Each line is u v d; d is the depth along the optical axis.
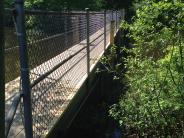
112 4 37.22
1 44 2.09
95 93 10.55
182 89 5.75
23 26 2.99
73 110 6.21
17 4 2.95
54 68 4.72
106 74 12.51
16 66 5.11
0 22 2.07
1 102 2.15
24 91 3.13
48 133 4.35
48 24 4.56
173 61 5.83
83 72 8.02
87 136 8.58
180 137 6.26
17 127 4.16
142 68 6.61
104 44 13.24
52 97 4.96
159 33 6.32
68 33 6.12
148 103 6.34
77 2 24.80
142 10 6.16
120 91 11.66
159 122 6.34
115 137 8.72
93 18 10.28
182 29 5.77
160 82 6.01
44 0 19.89
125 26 7.06
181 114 6.15
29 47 3.79
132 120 6.96
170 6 5.70
